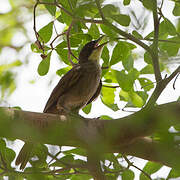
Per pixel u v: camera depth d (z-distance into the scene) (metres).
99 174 8.18
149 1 7.12
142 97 9.45
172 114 6.80
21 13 6.54
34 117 7.05
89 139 6.39
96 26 9.12
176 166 3.77
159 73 7.96
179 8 8.04
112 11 5.97
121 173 8.98
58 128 5.27
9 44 5.80
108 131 6.44
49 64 8.89
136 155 8.09
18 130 4.24
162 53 4.91
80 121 7.31
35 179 4.58
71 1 7.56
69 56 8.48
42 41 8.94
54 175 8.35
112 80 10.52
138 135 6.43
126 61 9.02
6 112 6.66
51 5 8.23
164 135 3.83
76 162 8.80
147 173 8.96
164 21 8.16
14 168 8.12
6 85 4.53
